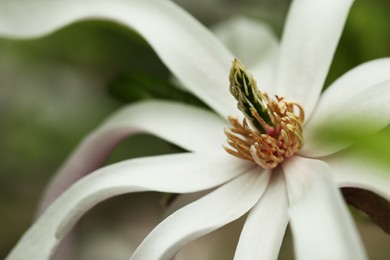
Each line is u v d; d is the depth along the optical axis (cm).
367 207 22
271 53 27
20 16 26
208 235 30
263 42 27
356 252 19
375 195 22
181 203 24
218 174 23
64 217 22
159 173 23
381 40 27
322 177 21
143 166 23
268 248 22
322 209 20
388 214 22
